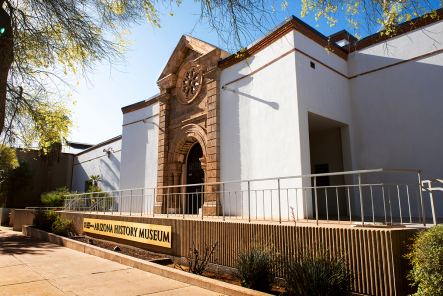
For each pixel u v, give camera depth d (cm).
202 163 1282
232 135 1190
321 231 604
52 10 574
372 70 1151
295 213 930
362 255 544
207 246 793
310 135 1329
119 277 677
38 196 2833
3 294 554
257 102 1114
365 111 1152
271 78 1074
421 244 450
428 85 1009
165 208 1452
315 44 1095
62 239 1162
